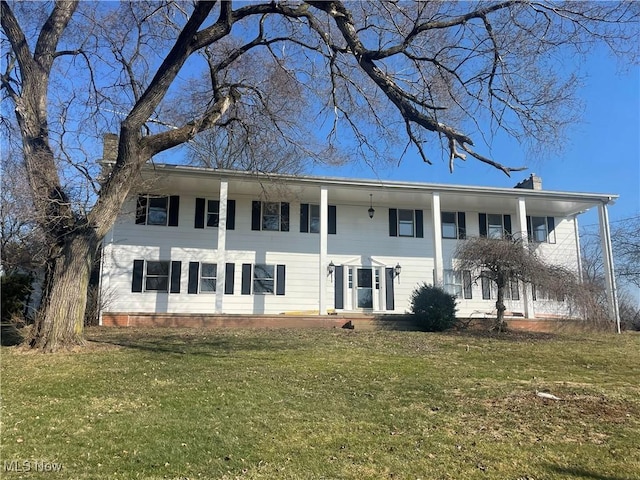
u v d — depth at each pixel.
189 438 5.40
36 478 4.29
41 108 11.44
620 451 5.27
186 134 11.85
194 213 19.62
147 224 19.12
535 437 5.71
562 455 5.14
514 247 15.95
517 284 18.02
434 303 16.39
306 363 9.80
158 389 7.39
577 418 6.45
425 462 4.91
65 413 6.16
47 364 9.01
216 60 14.55
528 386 8.28
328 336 14.07
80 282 10.88
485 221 22.02
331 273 20.30
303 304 19.94
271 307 19.67
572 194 19.89
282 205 20.42
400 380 8.55
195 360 9.77
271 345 12.10
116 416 6.08
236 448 5.17
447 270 21.25
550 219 22.64
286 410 6.55
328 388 7.83
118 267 18.59
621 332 18.67
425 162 8.77
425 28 8.83
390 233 21.08
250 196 20.20
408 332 15.49
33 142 11.11
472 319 17.62
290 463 4.82
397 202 20.88
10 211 12.30
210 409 6.46
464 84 9.03
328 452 5.12
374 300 20.41
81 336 10.88
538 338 15.00
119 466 4.62
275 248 20.08
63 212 10.80
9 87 12.15
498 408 6.88
